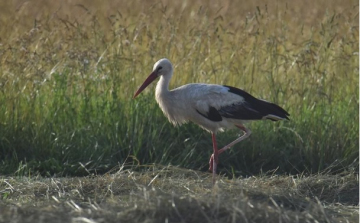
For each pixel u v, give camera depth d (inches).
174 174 454.9
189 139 510.9
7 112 510.9
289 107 540.1
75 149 494.0
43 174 476.1
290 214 335.9
